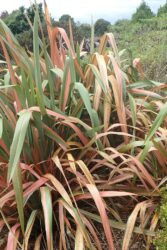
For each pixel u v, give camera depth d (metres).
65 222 2.14
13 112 2.42
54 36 2.75
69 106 2.46
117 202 2.40
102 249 2.11
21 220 1.85
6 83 2.59
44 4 2.69
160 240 1.91
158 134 2.39
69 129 2.42
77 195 2.17
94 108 2.46
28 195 2.00
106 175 2.46
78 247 1.86
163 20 7.86
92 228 2.01
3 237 2.23
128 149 2.24
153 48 5.23
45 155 2.27
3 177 2.21
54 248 2.14
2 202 2.00
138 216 2.27
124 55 5.48
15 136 1.88
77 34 5.94
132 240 2.16
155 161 2.35
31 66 2.47
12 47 2.33
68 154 2.21
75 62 2.49
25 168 2.05
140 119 2.63
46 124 2.28
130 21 11.36
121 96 2.43
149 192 2.19
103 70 2.44
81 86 2.29
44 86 2.49
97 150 2.24
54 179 2.06
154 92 2.86
